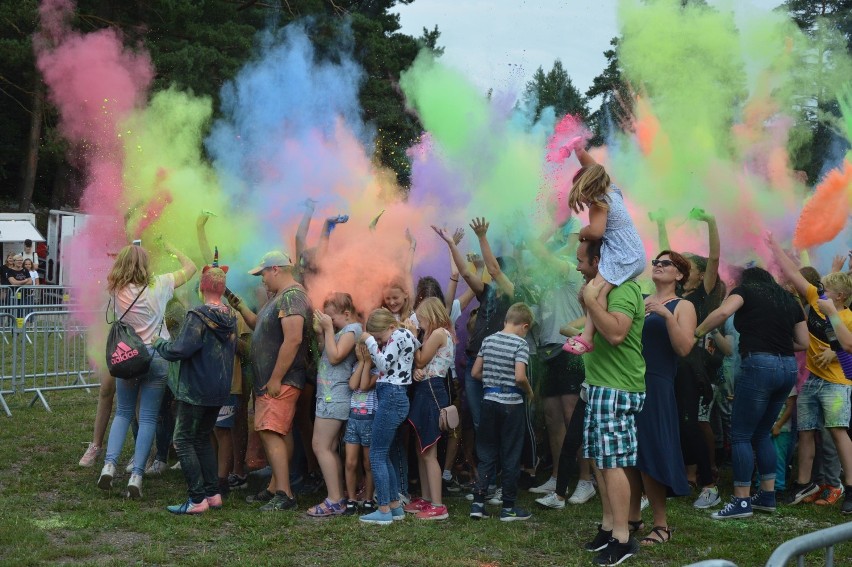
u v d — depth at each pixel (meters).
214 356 6.16
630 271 5.32
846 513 6.48
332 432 6.35
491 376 6.27
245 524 5.91
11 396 10.61
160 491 6.75
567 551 5.53
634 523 5.85
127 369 6.32
